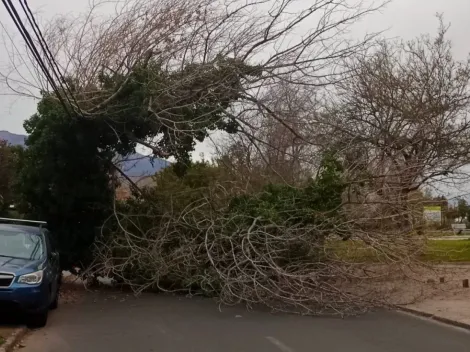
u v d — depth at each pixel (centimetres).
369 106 2320
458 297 1471
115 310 1311
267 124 1864
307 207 1527
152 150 1802
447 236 2358
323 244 1455
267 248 1364
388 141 1947
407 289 1564
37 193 1730
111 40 1716
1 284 1020
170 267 1555
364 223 1499
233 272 1401
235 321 1162
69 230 1748
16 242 1185
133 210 1727
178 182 1872
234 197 1628
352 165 1614
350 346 920
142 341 951
